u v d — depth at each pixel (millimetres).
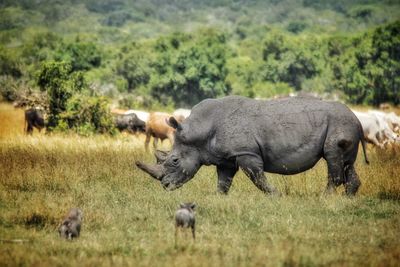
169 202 48469
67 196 50375
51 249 35031
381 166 63688
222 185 54062
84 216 42500
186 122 53906
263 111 53188
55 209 44031
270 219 43250
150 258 33469
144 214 44531
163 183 53812
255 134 52750
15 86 170250
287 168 53125
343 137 52500
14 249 34719
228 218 43656
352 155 53344
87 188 54250
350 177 53625
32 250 34719
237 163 53000
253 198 49750
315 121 52812
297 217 44125
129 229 40500
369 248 36344
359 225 42375
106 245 36219
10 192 52125
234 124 53062
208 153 53750
